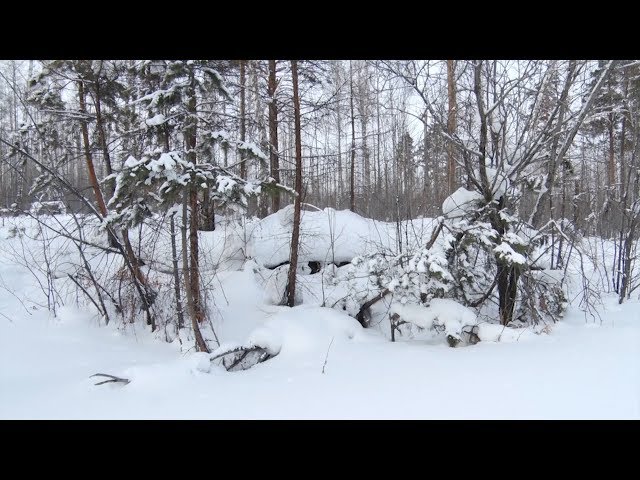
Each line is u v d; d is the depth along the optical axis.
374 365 5.18
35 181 7.70
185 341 6.79
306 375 5.02
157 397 4.50
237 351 5.87
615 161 14.80
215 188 5.76
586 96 6.42
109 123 8.65
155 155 5.79
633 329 5.76
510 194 6.73
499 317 6.86
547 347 5.22
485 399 3.95
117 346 6.82
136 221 6.55
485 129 6.34
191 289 6.58
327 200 19.33
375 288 6.83
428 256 5.95
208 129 7.48
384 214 12.07
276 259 10.24
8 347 6.31
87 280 7.85
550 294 6.67
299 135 8.44
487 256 6.99
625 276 8.15
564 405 3.71
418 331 6.81
